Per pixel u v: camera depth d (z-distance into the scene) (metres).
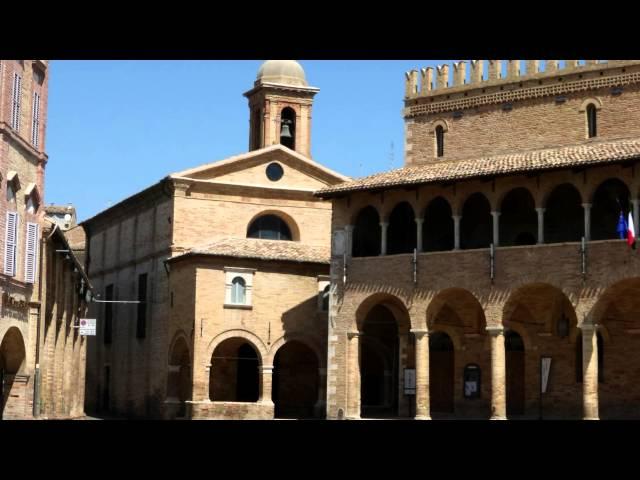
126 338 95.06
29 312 66.00
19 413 65.25
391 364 83.69
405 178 72.00
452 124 77.75
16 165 62.09
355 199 74.62
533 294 70.19
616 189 68.56
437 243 75.50
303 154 97.31
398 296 71.62
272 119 97.12
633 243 62.03
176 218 86.69
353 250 75.81
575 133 72.44
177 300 83.38
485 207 74.06
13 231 61.31
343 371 74.00
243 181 89.25
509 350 73.50
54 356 73.31
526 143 74.25
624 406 67.88
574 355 69.88
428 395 70.38
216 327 80.38
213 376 83.44
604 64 71.56
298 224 90.50
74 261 77.88
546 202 67.38
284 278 82.56
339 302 74.50
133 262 94.94
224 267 81.00
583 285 64.19
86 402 102.75
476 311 73.62
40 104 67.19
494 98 75.88
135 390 91.62
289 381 85.56
